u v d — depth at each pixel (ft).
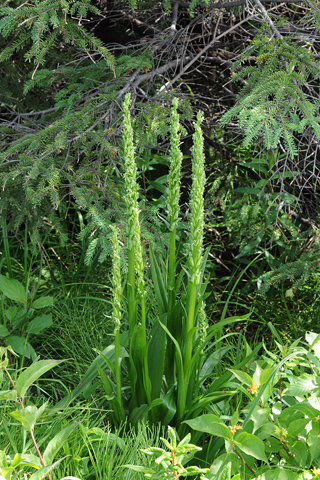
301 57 7.65
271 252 12.09
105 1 11.54
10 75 10.30
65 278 10.65
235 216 10.96
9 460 4.80
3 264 10.47
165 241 8.36
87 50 8.10
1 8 7.36
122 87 9.27
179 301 6.13
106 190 8.10
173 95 8.94
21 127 8.94
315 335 6.18
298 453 4.91
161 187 10.75
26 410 4.53
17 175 7.51
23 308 9.05
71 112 8.55
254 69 8.25
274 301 10.82
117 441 5.47
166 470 4.21
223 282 11.71
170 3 10.57
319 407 4.91
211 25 11.62
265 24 8.38
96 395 7.37
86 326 8.96
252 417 4.90
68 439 5.76
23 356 7.67
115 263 5.50
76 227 12.28
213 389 6.24
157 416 6.26
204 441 6.65
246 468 5.05
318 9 8.39
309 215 11.07
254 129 6.88
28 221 9.59
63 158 8.07
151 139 8.37
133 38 12.12
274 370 4.92
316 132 6.97
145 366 5.76
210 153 11.69
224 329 10.11
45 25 7.29
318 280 10.34
